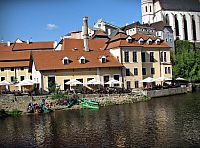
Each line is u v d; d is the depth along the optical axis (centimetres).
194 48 14950
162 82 8531
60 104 5684
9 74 9731
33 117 4916
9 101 5491
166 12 16175
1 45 12000
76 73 7325
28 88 7594
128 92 6712
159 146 2798
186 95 7362
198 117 4091
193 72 10244
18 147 3098
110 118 4425
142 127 3644
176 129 3425
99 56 7888
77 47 9544
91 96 6134
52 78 7119
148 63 8462
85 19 8462
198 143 2833
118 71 7825
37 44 12100
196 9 16650
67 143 3114
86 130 3669
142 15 17175
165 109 5034
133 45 8125
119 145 2909
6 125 4319
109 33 14962
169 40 14238
